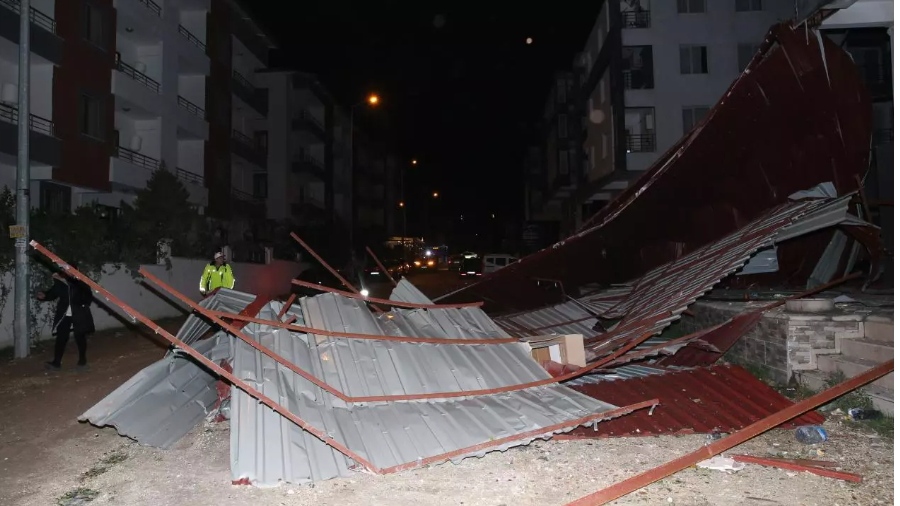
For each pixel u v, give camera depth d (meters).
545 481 5.14
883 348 6.57
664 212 11.67
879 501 4.59
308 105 48.16
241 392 5.68
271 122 41.56
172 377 6.96
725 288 12.29
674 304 8.15
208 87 30.50
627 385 7.31
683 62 30.17
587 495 4.70
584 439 6.07
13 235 11.62
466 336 7.61
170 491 5.17
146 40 25.50
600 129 34.00
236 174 37.62
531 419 5.64
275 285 30.52
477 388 6.32
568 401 6.06
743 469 5.23
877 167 15.73
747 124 10.02
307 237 40.50
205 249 23.06
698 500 4.69
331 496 4.89
